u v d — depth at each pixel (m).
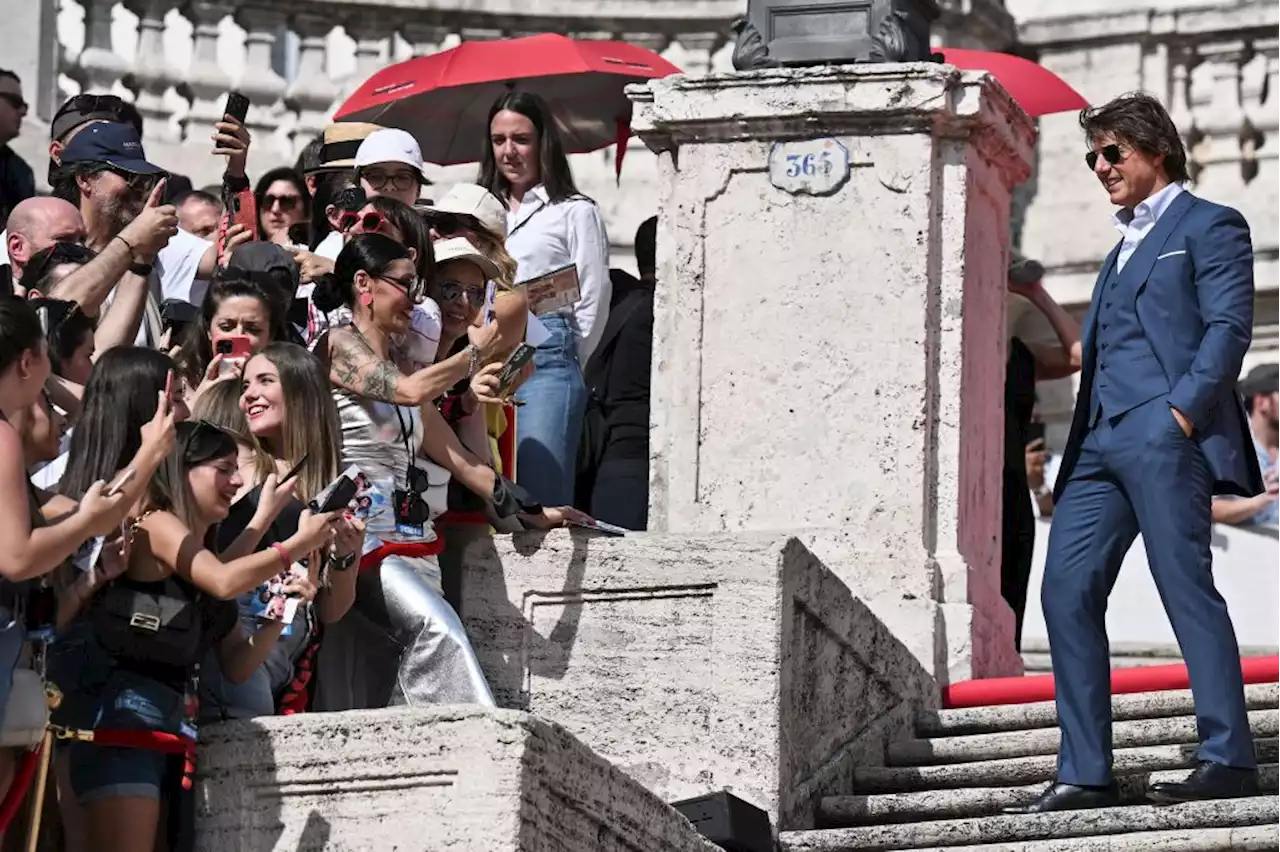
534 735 8.70
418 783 8.73
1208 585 10.77
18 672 8.22
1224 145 22.11
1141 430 10.85
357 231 10.80
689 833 9.98
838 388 13.09
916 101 13.02
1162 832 10.52
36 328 8.42
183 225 13.25
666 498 13.27
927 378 13.02
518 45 15.52
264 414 9.57
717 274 13.33
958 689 12.62
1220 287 10.92
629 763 11.00
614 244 21.23
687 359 13.31
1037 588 18.98
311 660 9.79
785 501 13.09
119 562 8.57
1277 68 22.11
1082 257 22.61
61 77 19.77
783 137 13.27
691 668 11.00
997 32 22.55
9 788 8.25
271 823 8.84
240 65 21.92
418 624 10.50
